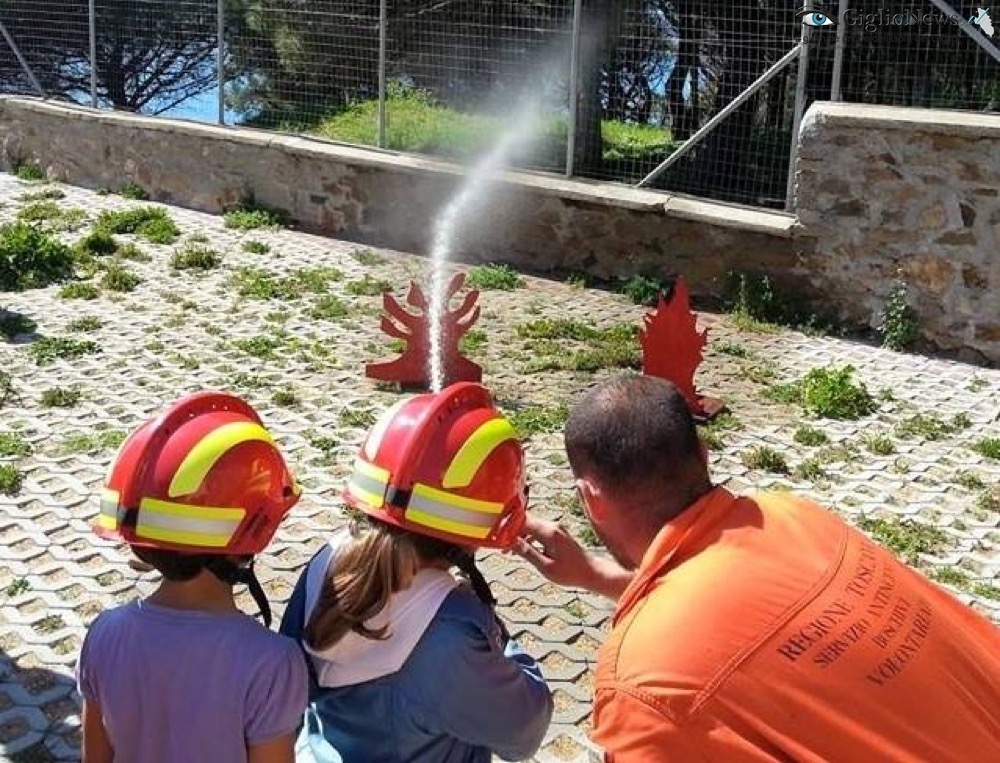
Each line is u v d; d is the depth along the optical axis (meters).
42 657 4.55
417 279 10.28
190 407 2.22
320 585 2.25
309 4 12.32
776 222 9.26
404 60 11.81
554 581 2.66
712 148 10.22
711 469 6.50
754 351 8.68
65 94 14.15
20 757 3.98
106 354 8.09
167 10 13.05
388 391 7.55
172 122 12.74
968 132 8.19
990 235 8.34
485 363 8.22
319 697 2.28
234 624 2.17
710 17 10.26
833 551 2.06
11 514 5.71
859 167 8.75
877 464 6.65
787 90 9.99
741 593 1.92
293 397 7.29
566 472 6.41
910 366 8.44
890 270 8.81
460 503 2.18
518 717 2.24
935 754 1.86
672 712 1.83
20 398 7.23
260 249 11.03
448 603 2.18
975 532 5.84
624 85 11.04
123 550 5.41
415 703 2.16
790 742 1.81
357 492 2.21
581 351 8.52
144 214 11.92
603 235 10.32
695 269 9.88
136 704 2.16
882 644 1.92
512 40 11.11
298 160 11.88
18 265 9.91
